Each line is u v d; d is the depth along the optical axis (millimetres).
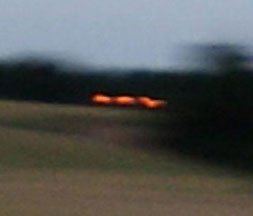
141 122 43094
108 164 35531
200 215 25750
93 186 30391
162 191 29562
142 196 28609
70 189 29766
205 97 40344
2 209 26328
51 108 48188
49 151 37438
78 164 35312
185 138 39625
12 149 37406
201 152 37219
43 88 51000
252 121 39625
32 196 28281
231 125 39438
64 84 51031
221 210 26609
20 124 43344
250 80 39594
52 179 31828
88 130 42938
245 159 35531
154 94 45281
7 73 51406
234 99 39531
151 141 39750
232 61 39625
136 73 48188
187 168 34312
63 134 41562
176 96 42250
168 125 41438
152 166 34906
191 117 40875
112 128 42938
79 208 26625
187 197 28531
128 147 39125
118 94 48594
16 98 50000
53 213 25969
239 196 28688
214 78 40250
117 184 30922
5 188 29781
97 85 50406
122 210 26531
